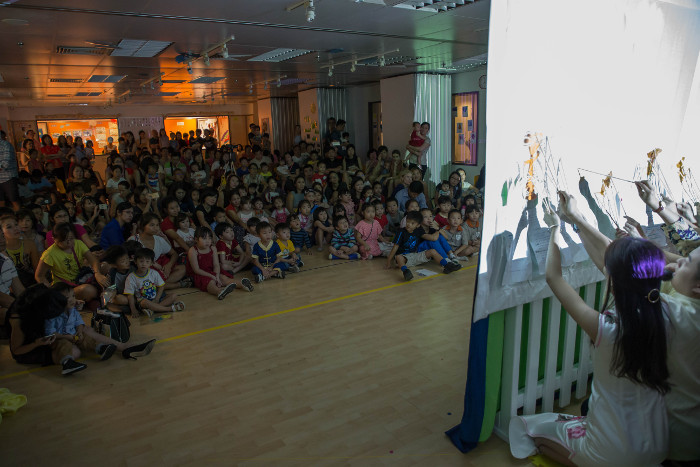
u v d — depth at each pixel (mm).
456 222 6047
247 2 4262
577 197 2521
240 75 9438
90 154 12719
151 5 4227
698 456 1924
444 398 2945
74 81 9281
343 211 7008
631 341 1694
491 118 2088
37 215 6211
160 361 3582
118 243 5387
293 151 12852
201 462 2428
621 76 2568
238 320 4324
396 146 10211
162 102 15625
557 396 2963
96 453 2533
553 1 2227
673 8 2650
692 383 1808
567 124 2412
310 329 4066
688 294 1740
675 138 2922
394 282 5266
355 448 2496
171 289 5262
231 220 6820
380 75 10023
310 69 8992
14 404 2965
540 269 2410
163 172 9367
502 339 2432
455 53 7500
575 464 2133
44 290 3459
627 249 1669
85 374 3430
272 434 2641
